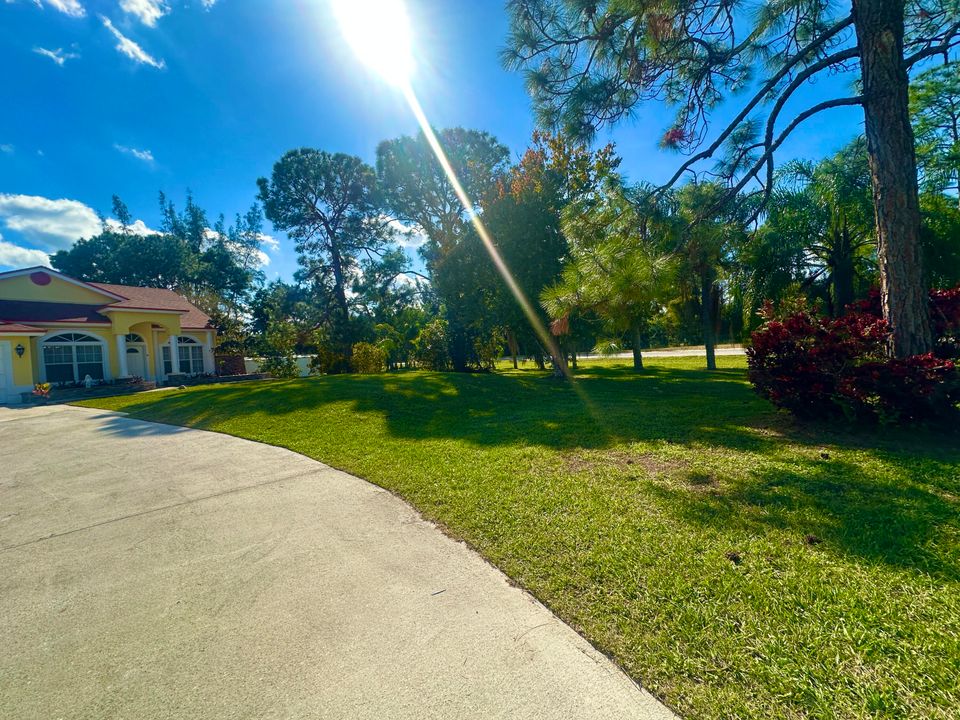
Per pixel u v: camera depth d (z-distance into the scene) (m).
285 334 21.48
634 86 5.61
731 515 3.22
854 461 4.09
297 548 3.27
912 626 1.97
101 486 5.02
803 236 9.91
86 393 17.08
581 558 2.84
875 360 4.74
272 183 26.55
